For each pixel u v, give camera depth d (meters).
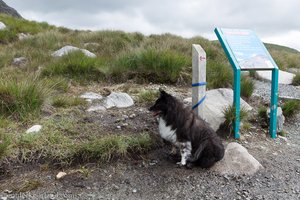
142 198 1.84
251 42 2.69
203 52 2.38
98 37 7.16
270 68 2.62
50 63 4.37
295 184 2.04
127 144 2.22
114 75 3.92
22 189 1.85
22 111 2.61
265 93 4.05
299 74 5.31
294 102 3.28
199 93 2.41
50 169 2.04
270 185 2.01
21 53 5.35
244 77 4.06
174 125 2.05
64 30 9.07
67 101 2.97
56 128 2.43
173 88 3.67
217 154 2.07
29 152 2.13
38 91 2.78
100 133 2.44
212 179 2.04
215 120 2.66
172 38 7.30
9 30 7.55
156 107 2.09
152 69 3.92
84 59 4.24
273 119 2.71
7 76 3.50
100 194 1.86
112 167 2.09
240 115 2.73
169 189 1.93
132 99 3.16
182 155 2.11
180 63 3.96
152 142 2.32
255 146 2.53
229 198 1.86
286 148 2.56
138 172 2.07
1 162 2.03
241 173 2.11
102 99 3.15
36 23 9.49
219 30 2.66
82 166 2.07
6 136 2.21
